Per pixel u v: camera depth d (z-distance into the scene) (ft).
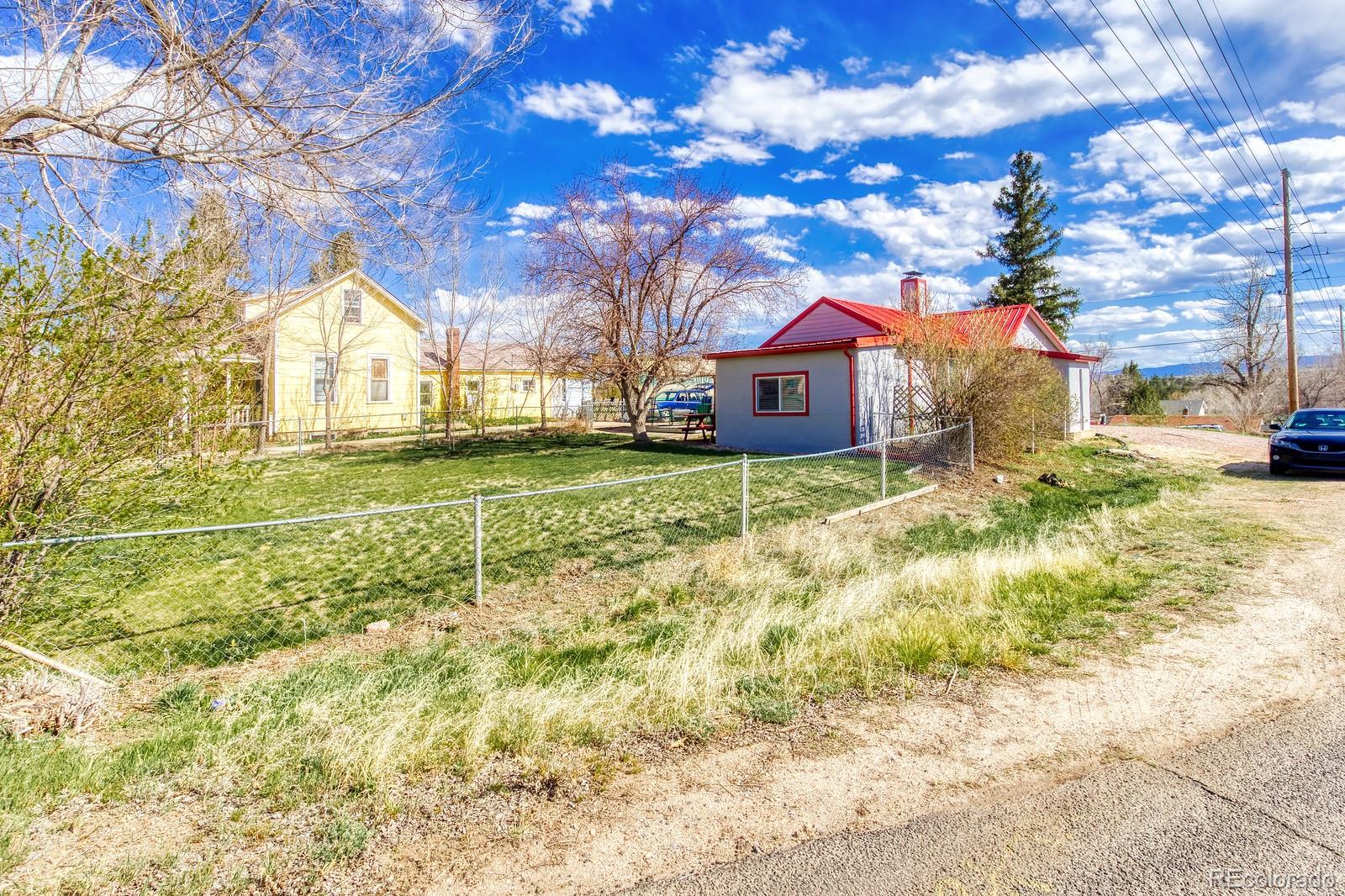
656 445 64.08
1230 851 7.97
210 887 7.91
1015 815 8.91
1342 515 29.17
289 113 16.85
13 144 14.34
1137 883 7.48
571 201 63.77
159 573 21.24
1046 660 14.40
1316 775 9.59
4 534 13.83
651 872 8.04
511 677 14.25
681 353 67.31
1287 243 74.28
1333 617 16.30
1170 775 9.75
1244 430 91.50
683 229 63.16
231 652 16.07
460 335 79.66
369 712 12.27
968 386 44.88
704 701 12.80
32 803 9.49
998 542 26.37
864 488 36.78
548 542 25.46
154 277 15.15
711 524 28.35
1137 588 19.33
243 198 17.33
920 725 11.71
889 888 7.58
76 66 14.58
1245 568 20.99
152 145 15.60
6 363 12.96
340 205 18.04
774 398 58.95
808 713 12.34
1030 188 136.26
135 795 9.82
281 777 10.28
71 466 14.19
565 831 8.95
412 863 8.34
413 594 20.08
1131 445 60.44
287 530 27.50
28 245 13.38
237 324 20.01
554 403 114.32
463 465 50.01
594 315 66.33
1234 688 12.62
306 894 7.79
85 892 7.79
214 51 15.19
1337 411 46.62
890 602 18.62
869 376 54.95
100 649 16.07
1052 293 136.77
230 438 17.26
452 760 10.83
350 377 78.02
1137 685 12.96
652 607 19.12
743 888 7.70
